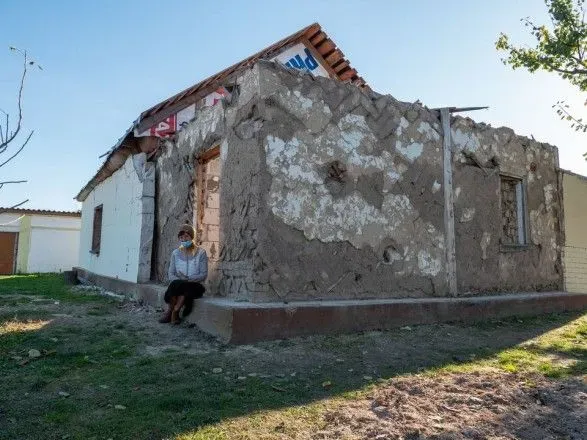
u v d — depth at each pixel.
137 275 8.05
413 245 6.29
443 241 6.65
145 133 8.48
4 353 4.14
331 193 5.57
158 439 2.46
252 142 5.23
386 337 4.90
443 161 6.83
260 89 5.18
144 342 4.59
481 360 4.21
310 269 5.29
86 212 13.94
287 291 5.11
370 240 5.85
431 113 6.85
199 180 6.94
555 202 8.62
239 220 5.38
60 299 8.24
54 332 5.03
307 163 5.42
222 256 5.75
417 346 4.63
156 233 8.18
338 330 4.99
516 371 3.85
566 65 10.48
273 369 3.72
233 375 3.55
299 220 5.27
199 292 5.56
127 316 6.18
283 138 5.27
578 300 7.91
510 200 8.06
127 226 9.02
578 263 8.85
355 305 5.15
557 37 10.31
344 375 3.62
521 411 2.98
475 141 7.34
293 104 5.40
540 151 8.50
